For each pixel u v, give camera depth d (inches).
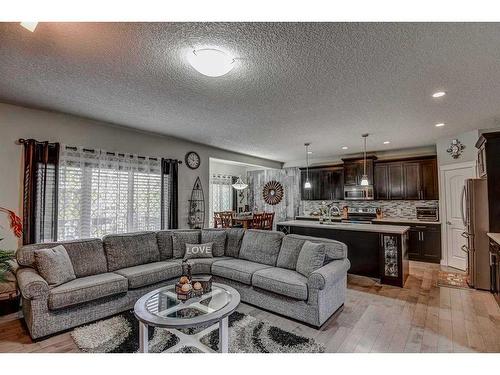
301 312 108.9
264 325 106.9
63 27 69.5
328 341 95.8
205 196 225.9
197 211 217.3
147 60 87.7
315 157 295.4
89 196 153.3
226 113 142.1
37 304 96.6
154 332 100.9
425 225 216.4
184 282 98.2
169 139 199.8
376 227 174.9
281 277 116.6
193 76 99.1
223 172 343.3
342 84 106.0
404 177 236.5
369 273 173.5
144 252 144.5
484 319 113.3
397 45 78.9
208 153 231.9
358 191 258.1
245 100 123.3
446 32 72.3
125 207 169.6
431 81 103.1
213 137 198.5
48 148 137.3
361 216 262.2
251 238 154.6
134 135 177.6
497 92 113.7
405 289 151.7
